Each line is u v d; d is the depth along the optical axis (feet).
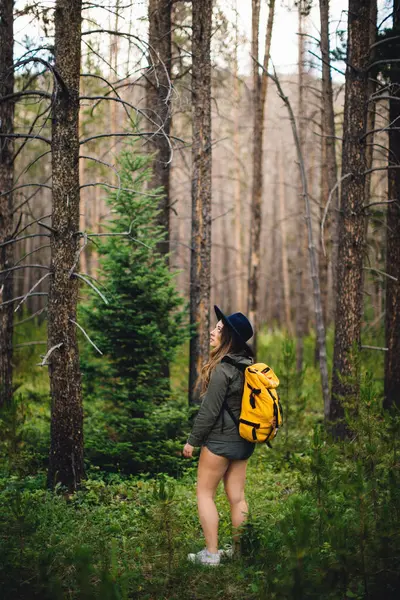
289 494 18.98
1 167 29.76
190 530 15.92
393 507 13.05
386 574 11.49
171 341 27.02
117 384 26.04
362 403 16.03
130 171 26.73
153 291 26.16
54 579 11.51
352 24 26.43
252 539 13.67
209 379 13.69
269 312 116.67
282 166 94.17
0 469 22.24
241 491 14.05
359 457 15.47
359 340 27.07
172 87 20.47
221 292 121.08
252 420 13.24
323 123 40.57
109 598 9.89
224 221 103.81
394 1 30.14
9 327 29.91
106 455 23.30
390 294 30.73
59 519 16.57
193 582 12.64
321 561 11.30
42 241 85.30
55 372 19.21
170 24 34.12
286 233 100.17
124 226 26.50
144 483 20.68
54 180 19.02
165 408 25.73
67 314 19.08
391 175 30.81
